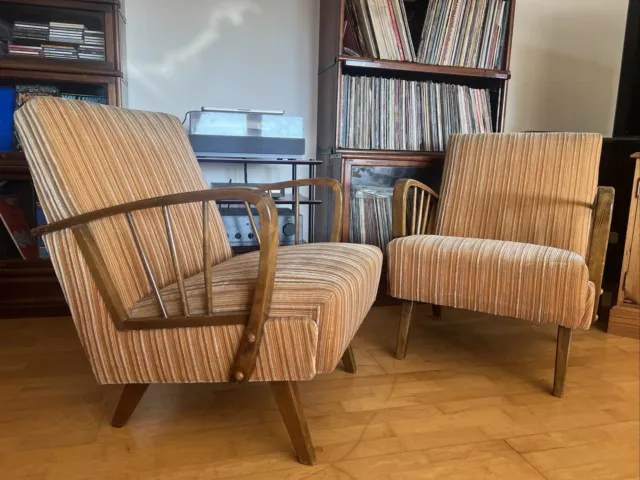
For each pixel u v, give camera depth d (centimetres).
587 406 137
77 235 102
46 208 105
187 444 116
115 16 189
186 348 104
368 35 214
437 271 150
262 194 95
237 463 109
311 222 221
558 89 271
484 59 230
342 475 106
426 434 122
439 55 223
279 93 240
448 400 139
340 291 101
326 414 130
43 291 198
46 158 103
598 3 266
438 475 107
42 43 190
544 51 266
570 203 175
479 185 189
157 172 133
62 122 107
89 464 108
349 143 221
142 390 121
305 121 245
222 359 103
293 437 108
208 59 229
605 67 272
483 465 111
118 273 108
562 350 140
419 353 172
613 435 124
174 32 223
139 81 223
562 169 178
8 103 198
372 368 159
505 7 227
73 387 143
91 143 114
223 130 203
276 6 233
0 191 195
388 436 121
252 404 136
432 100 229
